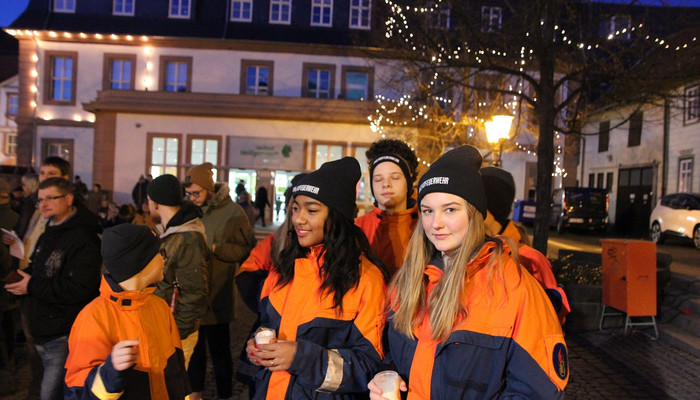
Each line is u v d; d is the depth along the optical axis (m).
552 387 1.65
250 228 4.43
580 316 6.92
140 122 24.05
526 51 8.03
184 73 26.17
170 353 2.40
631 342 6.39
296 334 2.15
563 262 7.77
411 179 3.10
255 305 2.83
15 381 4.64
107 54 26.12
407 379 1.89
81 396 2.04
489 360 1.71
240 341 6.22
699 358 5.77
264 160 24.22
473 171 1.88
